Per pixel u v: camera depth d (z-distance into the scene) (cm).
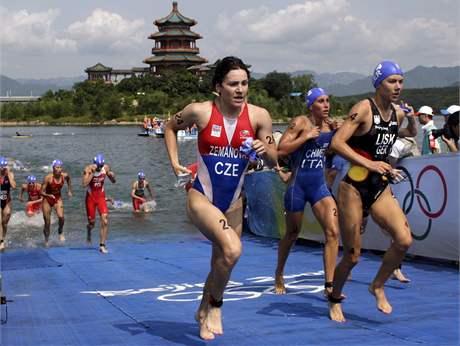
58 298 717
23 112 15638
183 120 484
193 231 1521
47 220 1346
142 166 3731
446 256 838
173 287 775
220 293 480
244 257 1015
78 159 4434
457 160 812
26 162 4128
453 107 965
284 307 622
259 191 1277
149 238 1426
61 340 520
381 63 514
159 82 14888
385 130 521
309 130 639
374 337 498
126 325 568
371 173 519
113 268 940
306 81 12888
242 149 469
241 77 458
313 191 653
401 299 648
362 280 772
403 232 518
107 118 14225
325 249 636
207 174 478
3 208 1314
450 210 823
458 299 645
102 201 1214
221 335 513
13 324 582
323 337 501
